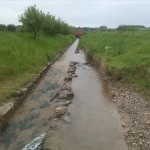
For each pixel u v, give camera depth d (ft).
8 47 98.22
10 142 41.09
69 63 112.88
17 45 107.65
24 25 148.36
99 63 97.35
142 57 75.87
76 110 53.52
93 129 44.60
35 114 52.19
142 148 38.01
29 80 72.43
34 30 149.07
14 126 46.73
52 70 95.76
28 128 45.83
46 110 54.29
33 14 148.15
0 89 61.36
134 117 48.78
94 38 186.19
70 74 86.28
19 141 41.29
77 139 41.22
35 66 90.02
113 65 80.02
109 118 49.08
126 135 42.14
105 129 44.47
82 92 66.28
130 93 61.05
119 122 47.19
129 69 71.41
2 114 48.14
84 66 104.58
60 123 47.32
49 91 67.77
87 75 86.53
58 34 232.53
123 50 97.45
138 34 151.43
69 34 330.95
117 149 38.11
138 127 44.68
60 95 62.03
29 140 41.45
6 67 75.25
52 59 116.37
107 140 40.75
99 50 115.14
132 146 38.78
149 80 61.52
